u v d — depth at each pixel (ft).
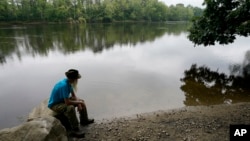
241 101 26.18
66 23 263.90
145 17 370.73
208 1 43.14
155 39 99.14
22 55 58.08
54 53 61.21
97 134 16.51
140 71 40.60
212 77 37.70
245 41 92.68
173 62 49.49
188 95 28.17
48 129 12.12
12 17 236.63
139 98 26.61
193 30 48.11
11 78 35.70
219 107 22.45
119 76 36.78
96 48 71.00
